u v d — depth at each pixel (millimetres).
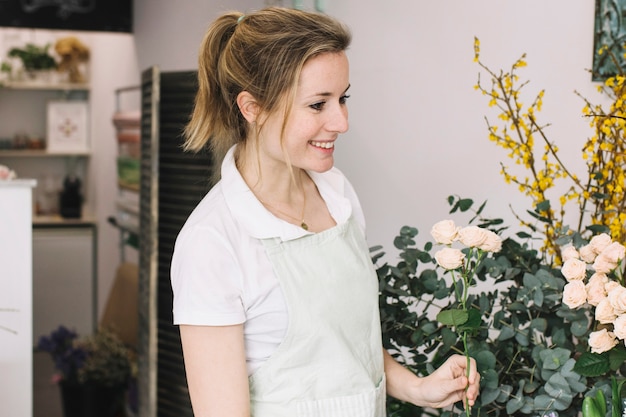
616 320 1521
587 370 1649
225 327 1526
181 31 4680
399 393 1828
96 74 6867
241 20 1614
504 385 1854
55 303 6664
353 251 1692
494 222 2121
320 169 1571
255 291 1562
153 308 3984
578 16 2324
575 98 2350
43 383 6016
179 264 1565
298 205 1700
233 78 1581
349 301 1646
